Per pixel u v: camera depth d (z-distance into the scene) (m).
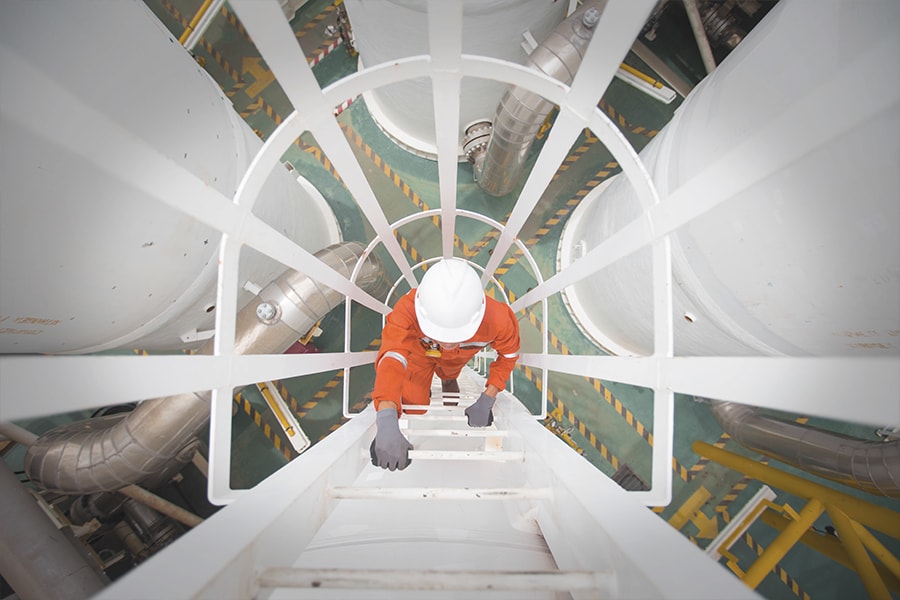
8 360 0.66
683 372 1.15
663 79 5.99
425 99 4.71
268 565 1.04
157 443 3.69
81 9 1.60
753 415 4.75
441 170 2.02
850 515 3.22
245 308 3.97
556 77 3.87
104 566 4.99
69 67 1.55
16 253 1.59
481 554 1.40
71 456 3.67
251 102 6.32
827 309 1.56
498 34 3.60
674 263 2.39
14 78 0.77
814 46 1.52
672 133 2.57
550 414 6.12
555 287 2.41
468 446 2.71
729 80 2.03
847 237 1.38
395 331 2.26
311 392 6.25
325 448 1.68
